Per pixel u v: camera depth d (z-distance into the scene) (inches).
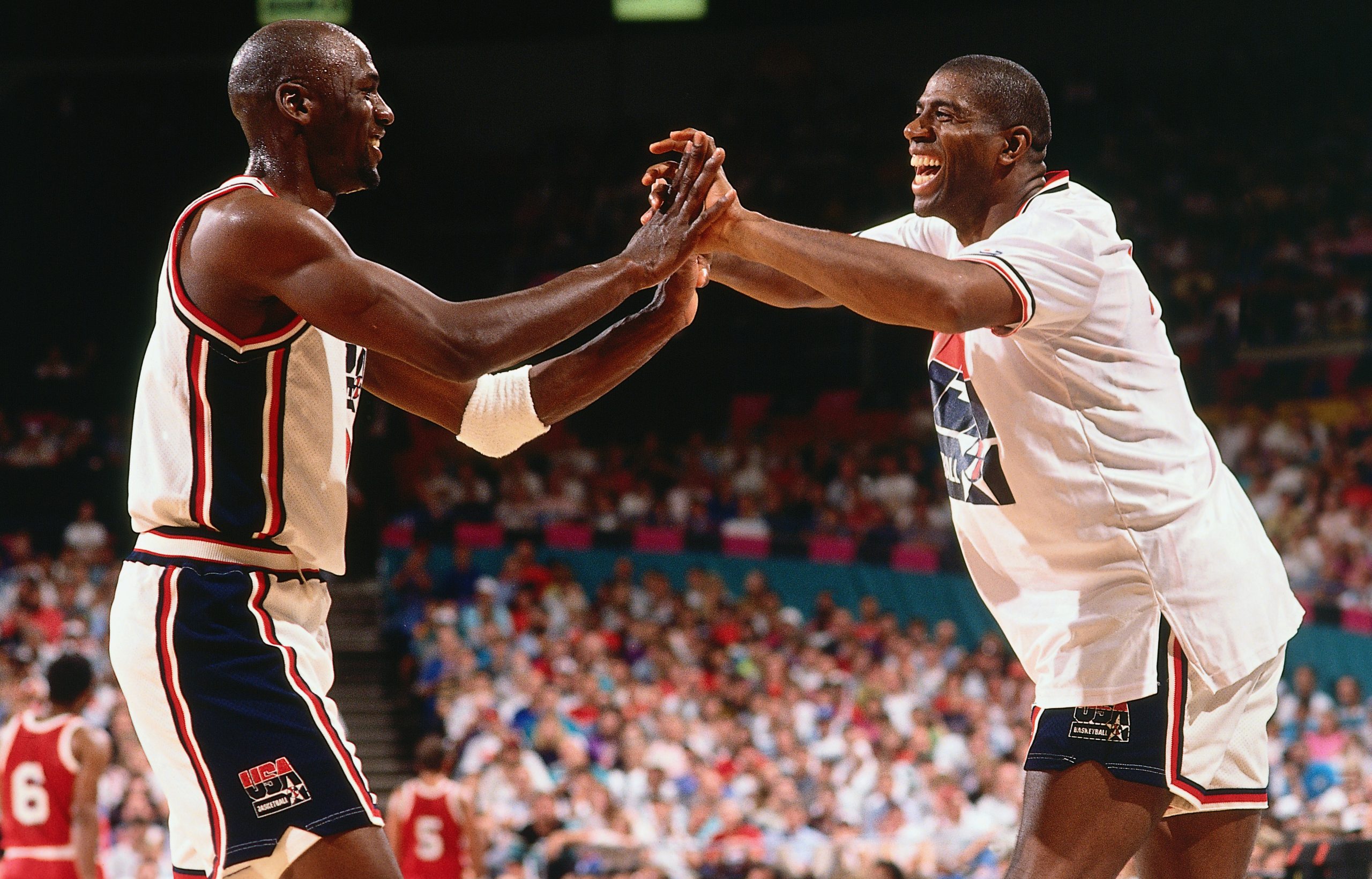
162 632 267.7
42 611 1378.0
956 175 297.1
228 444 272.7
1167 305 1884.8
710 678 1291.8
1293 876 511.5
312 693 273.6
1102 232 286.5
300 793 265.3
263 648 270.8
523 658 1237.7
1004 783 983.6
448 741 1186.6
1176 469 289.1
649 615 1441.9
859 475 1665.8
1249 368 1782.7
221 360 270.8
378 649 1561.3
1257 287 1867.6
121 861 952.3
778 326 1935.3
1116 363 286.0
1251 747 302.0
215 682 267.0
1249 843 306.7
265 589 275.4
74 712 661.3
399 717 1418.6
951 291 262.5
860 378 1902.1
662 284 332.5
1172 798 293.4
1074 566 291.1
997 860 885.2
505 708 1160.2
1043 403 285.0
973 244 307.1
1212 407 1779.0
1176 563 284.8
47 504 1706.4
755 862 884.6
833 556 1499.8
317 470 281.7
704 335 1947.6
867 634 1358.3
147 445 277.0
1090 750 284.0
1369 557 1352.1
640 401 1924.2
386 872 268.1
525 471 1776.6
